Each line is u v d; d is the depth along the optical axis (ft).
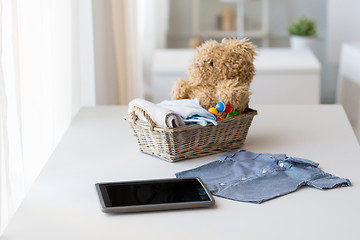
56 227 3.34
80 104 6.19
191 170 4.13
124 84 8.23
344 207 3.58
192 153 4.39
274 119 5.45
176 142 4.25
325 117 5.52
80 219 3.43
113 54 7.48
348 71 10.40
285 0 14.64
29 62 4.64
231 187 3.83
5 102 3.84
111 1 7.38
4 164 3.84
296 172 4.03
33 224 3.39
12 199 4.00
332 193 3.78
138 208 3.47
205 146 4.43
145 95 12.76
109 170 4.21
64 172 4.18
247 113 4.53
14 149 4.25
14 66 4.16
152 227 3.33
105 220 3.42
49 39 5.19
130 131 5.13
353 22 13.43
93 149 4.66
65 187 3.91
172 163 4.32
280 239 3.19
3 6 4.16
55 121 5.46
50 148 5.15
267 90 9.27
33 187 3.92
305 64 9.37
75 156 4.51
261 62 9.57
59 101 5.54
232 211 3.53
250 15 14.65
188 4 14.67
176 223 3.37
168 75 9.28
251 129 5.15
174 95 4.79
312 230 3.29
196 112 4.34
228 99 4.47
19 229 3.33
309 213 3.50
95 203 3.65
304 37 12.80
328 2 13.47
